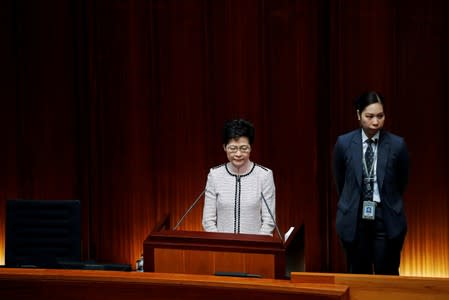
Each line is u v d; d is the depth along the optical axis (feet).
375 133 40.29
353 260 41.68
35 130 57.00
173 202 56.39
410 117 52.90
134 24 55.26
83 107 56.39
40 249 41.70
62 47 56.03
